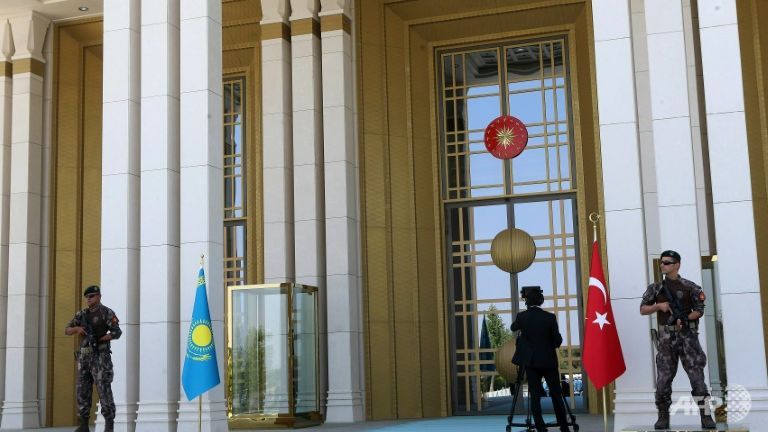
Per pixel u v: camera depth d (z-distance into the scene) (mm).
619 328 11797
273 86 19656
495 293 19750
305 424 17031
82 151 22203
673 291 10648
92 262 21953
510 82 20359
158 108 14492
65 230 21656
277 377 16891
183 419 13273
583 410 18672
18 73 21578
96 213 22203
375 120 19906
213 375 12641
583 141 19469
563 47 20078
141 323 13984
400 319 19344
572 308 19188
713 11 12008
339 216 18875
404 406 18984
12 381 20500
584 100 19469
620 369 11180
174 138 14562
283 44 19781
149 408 13625
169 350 13805
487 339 19609
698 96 17219
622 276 11898
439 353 19547
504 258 18625
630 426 11305
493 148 19766
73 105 22188
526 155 20016
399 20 20438
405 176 19953
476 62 20641
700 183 16641
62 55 22156
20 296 20797
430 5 20062
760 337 11180
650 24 12398
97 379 12906
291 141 19828
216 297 13961
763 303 16969
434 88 20562
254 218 20891
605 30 12484
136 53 14984
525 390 19141
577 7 19484
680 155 11992
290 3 19891
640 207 11977
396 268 19547
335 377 18297
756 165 17531
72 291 21484
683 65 12172
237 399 17062
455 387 19609
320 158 19406
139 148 14820
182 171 14234
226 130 21797
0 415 20406
